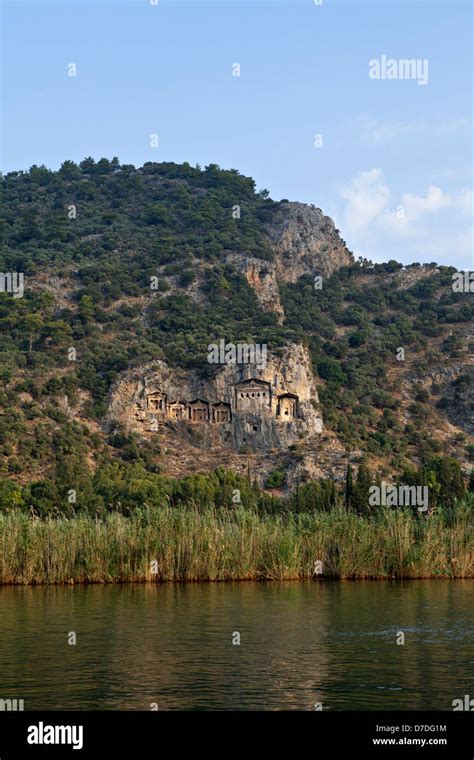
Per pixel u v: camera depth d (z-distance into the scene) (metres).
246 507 126.50
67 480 143.12
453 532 93.69
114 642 57.97
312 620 65.75
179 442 184.12
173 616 67.62
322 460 175.12
